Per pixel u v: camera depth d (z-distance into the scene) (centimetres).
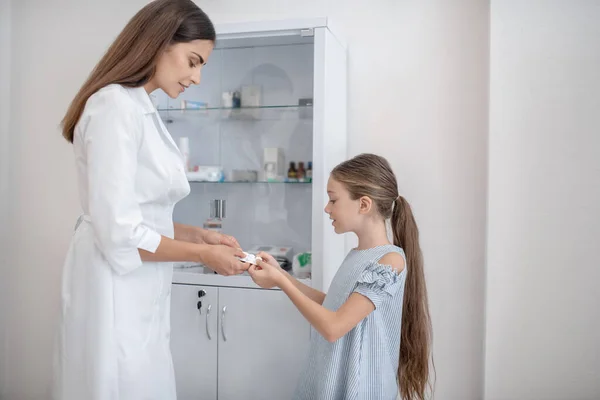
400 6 215
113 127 120
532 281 193
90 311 127
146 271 135
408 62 214
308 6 225
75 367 129
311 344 157
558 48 189
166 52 129
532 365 194
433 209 213
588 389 190
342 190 148
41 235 254
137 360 131
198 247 130
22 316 256
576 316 190
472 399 210
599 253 188
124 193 119
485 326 198
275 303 195
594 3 186
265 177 214
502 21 192
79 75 248
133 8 242
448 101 211
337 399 142
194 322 202
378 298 134
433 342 213
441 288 212
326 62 189
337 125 206
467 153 209
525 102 192
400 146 215
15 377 258
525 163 192
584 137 188
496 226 195
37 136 253
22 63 254
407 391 160
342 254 217
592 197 188
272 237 213
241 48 213
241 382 198
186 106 218
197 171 222
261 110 213
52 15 251
